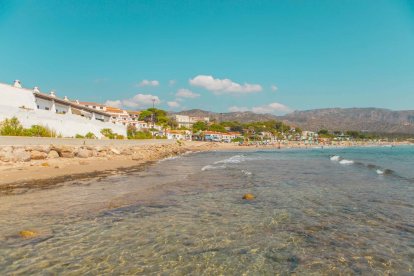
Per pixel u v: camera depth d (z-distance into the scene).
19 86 46.47
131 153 48.84
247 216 11.45
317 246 8.37
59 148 33.56
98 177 22.70
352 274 6.73
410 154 69.31
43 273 6.74
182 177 23.06
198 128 192.38
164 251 8.02
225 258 7.57
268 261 7.39
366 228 9.94
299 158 53.06
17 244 8.45
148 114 137.38
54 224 10.30
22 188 17.28
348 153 78.19
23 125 38.94
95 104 113.19
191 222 10.62
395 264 7.21
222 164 37.88
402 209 12.44
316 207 12.90
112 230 9.70
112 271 6.86
